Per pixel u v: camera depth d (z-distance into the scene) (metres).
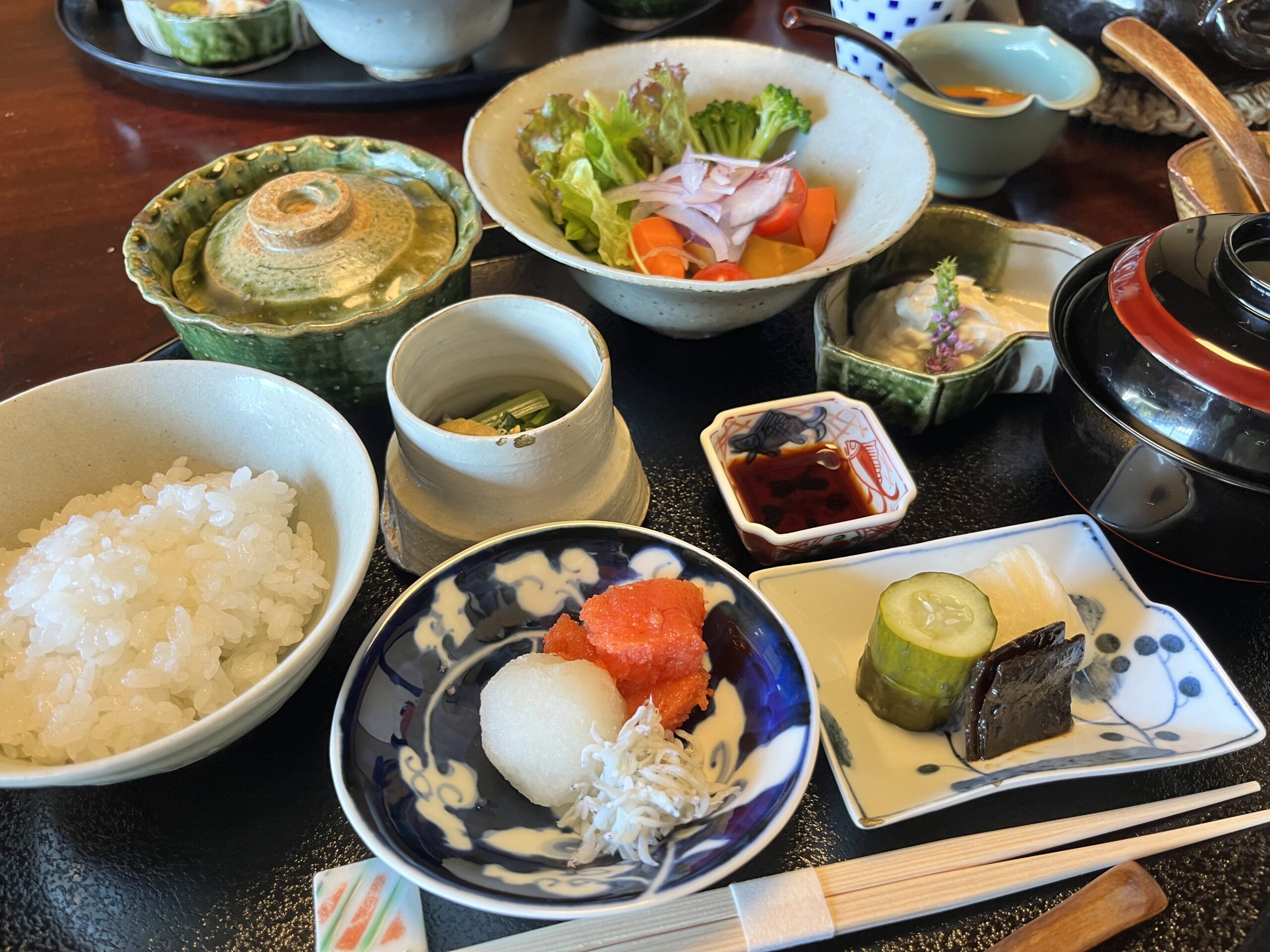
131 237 0.35
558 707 0.26
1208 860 0.26
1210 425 0.28
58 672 0.26
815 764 0.26
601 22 0.57
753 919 0.24
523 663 0.27
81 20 0.57
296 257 0.34
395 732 0.27
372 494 0.27
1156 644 0.29
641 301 0.36
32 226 0.45
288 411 0.30
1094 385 0.30
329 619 0.25
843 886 0.25
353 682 0.26
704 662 0.29
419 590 0.28
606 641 0.27
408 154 0.39
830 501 0.35
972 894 0.25
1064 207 0.46
